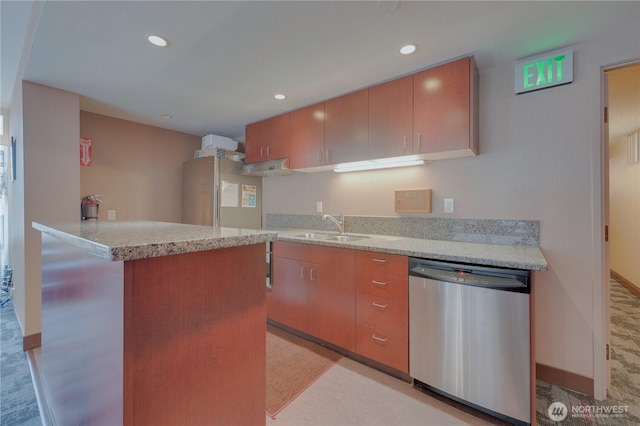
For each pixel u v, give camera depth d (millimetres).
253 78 2275
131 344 753
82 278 1020
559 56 1856
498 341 1501
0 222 3842
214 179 3336
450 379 1651
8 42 2080
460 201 2244
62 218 2473
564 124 1860
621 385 1842
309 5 1460
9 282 3553
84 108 2953
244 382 1029
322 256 2314
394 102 2223
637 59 1646
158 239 814
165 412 823
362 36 1724
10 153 3311
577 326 1813
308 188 3277
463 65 1931
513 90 2020
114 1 1432
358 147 2426
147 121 3406
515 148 2020
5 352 2266
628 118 3336
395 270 1894
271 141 3172
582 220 1806
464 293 1594
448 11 1504
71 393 1155
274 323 2789
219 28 1656
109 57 1978
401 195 2512
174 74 2219
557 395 1759
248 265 1039
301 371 2018
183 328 862
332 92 2525
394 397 1746
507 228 2043
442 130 2000
